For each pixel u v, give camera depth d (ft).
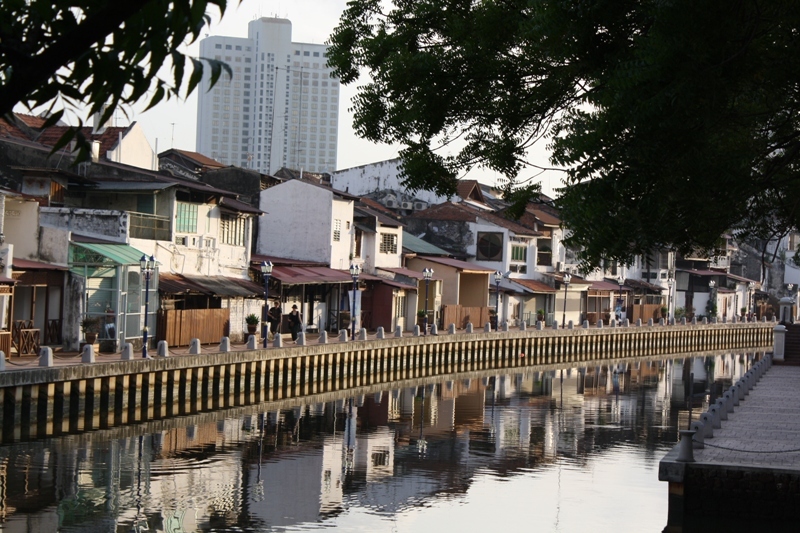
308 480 91.71
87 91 15.44
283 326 192.44
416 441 116.47
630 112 51.57
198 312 157.89
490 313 257.14
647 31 53.36
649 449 115.85
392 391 167.12
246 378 145.48
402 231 246.88
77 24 14.46
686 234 60.70
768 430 94.63
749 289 392.88
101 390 116.37
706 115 50.72
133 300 144.77
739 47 50.49
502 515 80.69
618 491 91.09
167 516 75.92
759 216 66.54
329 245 209.97
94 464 92.79
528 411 147.54
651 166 53.31
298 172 263.90
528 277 281.54
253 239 213.05
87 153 15.99
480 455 108.58
